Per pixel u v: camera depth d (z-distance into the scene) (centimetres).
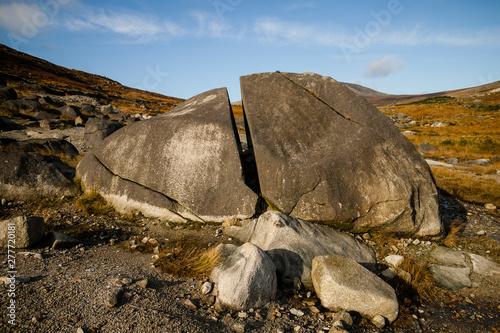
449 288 467
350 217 580
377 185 589
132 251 499
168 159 670
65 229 553
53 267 400
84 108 2803
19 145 1020
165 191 652
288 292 425
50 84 4756
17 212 606
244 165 757
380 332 356
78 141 1548
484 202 920
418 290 450
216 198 630
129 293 349
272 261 417
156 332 293
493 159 1822
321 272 408
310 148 642
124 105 4838
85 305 320
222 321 336
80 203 657
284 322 349
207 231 602
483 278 490
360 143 628
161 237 571
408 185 588
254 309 370
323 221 587
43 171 707
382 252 554
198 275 429
